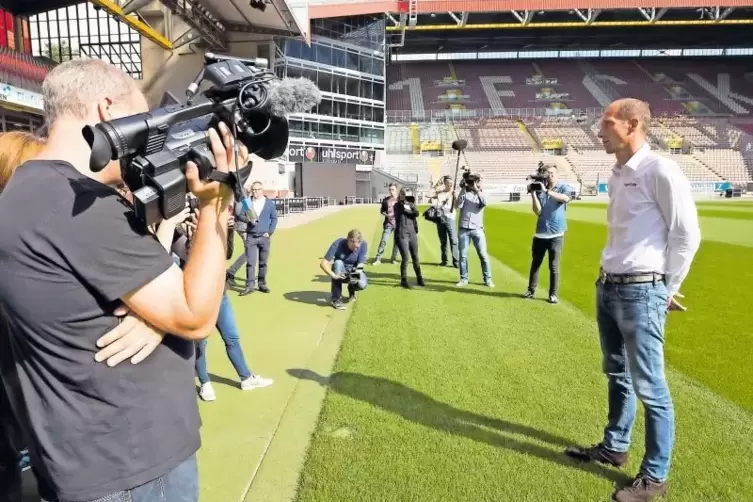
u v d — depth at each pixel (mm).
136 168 1243
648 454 2729
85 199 1254
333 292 6719
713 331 5719
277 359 4758
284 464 2982
